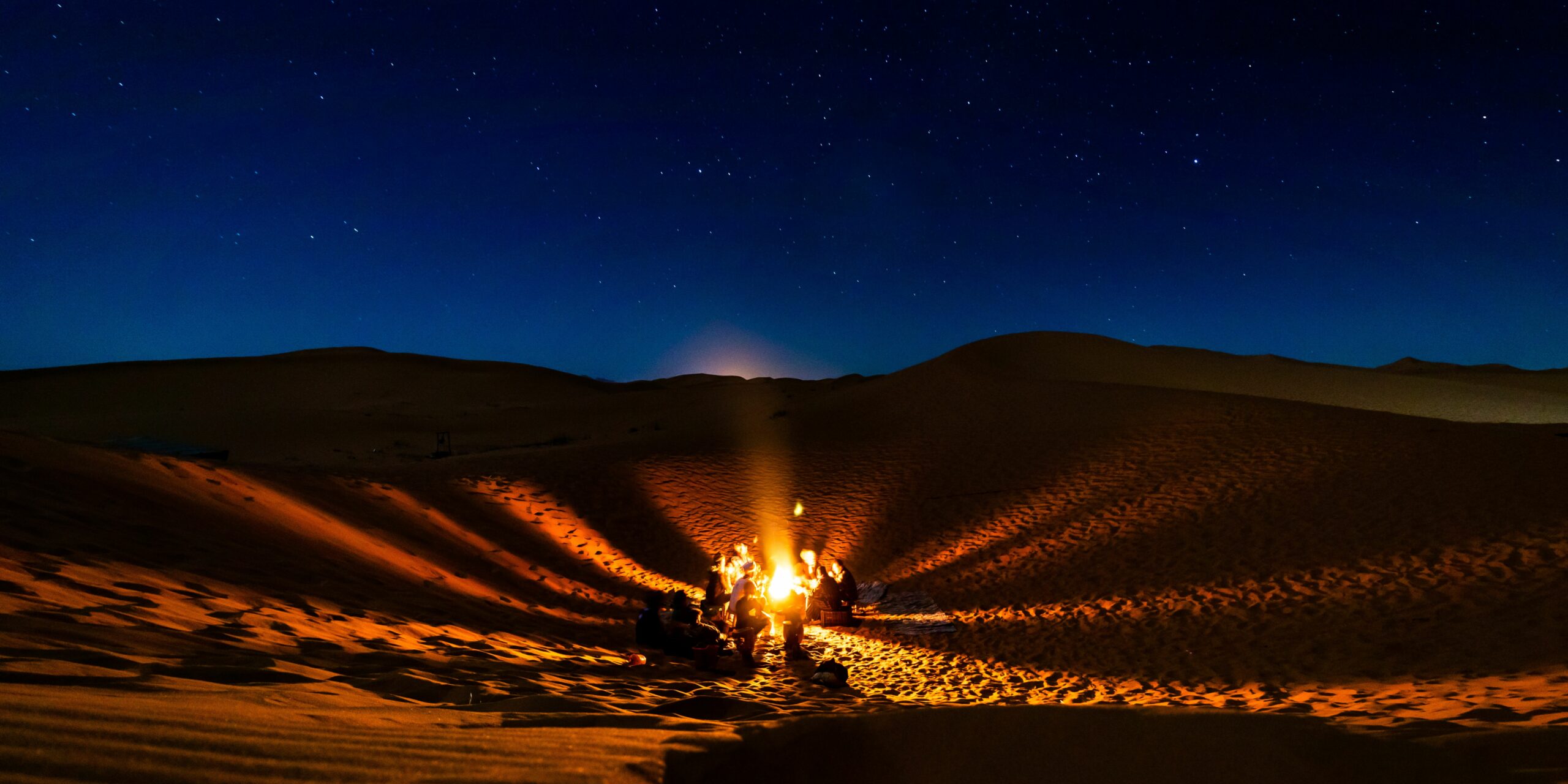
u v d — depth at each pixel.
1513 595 9.95
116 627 4.11
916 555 16.73
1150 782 1.86
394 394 71.69
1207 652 9.23
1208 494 17.48
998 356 45.50
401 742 1.91
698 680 7.46
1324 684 7.59
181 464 11.80
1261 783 1.95
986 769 2.01
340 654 5.05
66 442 10.71
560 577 14.32
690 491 21.39
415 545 13.09
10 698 1.82
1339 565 12.31
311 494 13.90
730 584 11.95
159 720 1.81
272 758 1.66
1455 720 4.95
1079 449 22.53
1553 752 2.28
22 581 4.55
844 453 24.83
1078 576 13.85
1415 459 17.56
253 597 6.23
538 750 1.91
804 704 5.93
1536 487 14.66
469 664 5.46
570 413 57.22
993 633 11.04
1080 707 2.40
